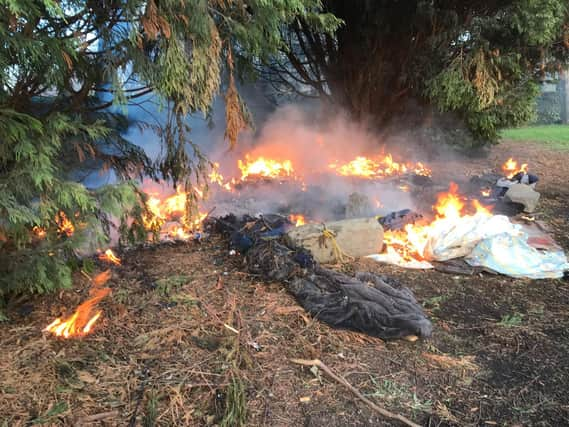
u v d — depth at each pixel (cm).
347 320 326
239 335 312
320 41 914
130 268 416
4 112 270
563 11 676
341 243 445
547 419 248
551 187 773
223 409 248
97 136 329
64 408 245
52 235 316
